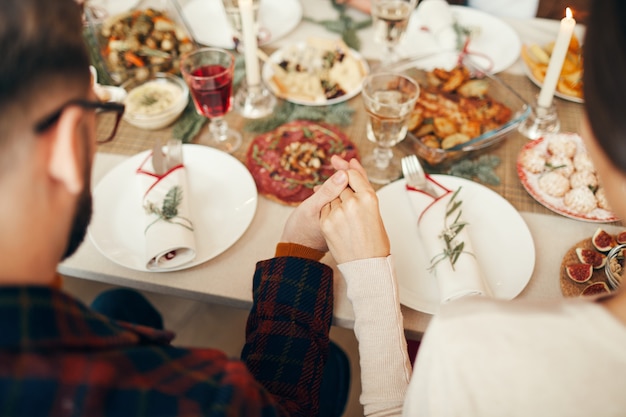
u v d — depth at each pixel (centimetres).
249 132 122
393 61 141
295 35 152
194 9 163
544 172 108
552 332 44
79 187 39
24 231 39
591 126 38
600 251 93
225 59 118
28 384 34
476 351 46
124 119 125
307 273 86
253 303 87
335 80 133
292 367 78
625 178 39
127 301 122
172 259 93
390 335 78
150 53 137
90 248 97
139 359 43
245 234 100
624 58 34
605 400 42
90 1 161
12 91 35
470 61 134
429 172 112
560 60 111
